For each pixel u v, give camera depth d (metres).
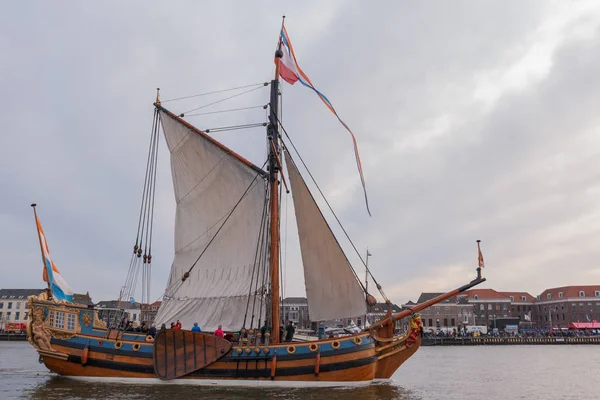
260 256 34.03
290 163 32.53
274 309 31.97
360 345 28.69
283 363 28.55
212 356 29.19
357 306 31.08
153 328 31.55
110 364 30.73
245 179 36.56
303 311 138.50
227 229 36.50
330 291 31.44
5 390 28.05
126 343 30.84
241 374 28.88
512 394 31.33
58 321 31.91
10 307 145.50
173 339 29.70
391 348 30.77
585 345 124.31
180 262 37.84
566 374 45.94
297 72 37.06
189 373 29.33
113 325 33.72
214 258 36.53
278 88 36.72
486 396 30.16
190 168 38.34
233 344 29.84
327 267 31.50
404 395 28.36
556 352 92.38
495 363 62.44
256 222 35.81
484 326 152.12
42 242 33.91
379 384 30.44
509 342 126.75
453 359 71.31
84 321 32.28
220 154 37.25
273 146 34.25
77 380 31.36
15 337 117.75
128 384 29.86
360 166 35.72
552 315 170.62
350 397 25.69
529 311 178.12
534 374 46.06
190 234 37.84
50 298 33.19
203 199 37.78
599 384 37.25
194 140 37.97
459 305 156.62
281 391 27.31
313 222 31.75
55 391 27.61
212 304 35.53
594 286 166.00
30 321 31.77
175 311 36.66
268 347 28.84
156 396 25.81
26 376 35.75
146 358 30.25
